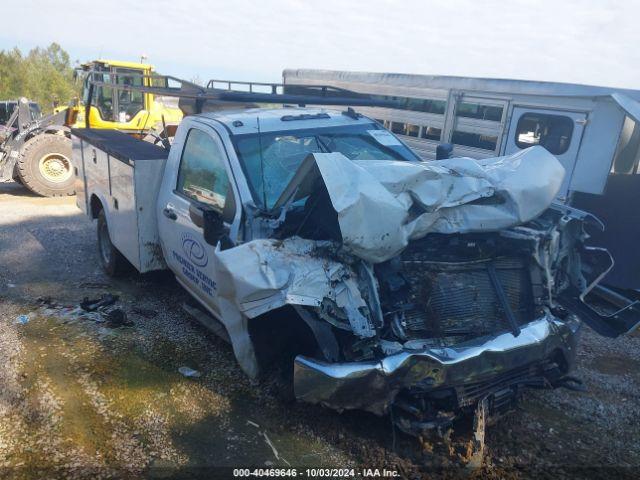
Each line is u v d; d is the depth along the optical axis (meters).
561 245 4.10
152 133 9.71
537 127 7.74
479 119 8.55
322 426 3.84
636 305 4.17
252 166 4.33
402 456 3.56
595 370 4.82
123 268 6.56
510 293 3.90
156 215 5.45
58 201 11.38
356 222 3.24
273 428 3.86
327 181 3.25
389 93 10.04
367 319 3.34
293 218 3.79
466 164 3.91
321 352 3.44
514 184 3.78
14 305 5.83
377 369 3.20
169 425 3.88
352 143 4.95
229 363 4.70
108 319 5.46
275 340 3.78
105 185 6.32
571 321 3.89
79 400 4.13
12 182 13.63
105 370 4.55
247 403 4.14
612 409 4.19
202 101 5.38
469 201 3.67
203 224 4.04
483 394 3.43
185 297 6.11
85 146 6.95
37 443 3.67
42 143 11.41
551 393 4.39
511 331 3.59
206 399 4.18
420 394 3.28
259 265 3.36
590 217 3.99
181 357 4.80
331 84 11.23
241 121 4.78
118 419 3.93
